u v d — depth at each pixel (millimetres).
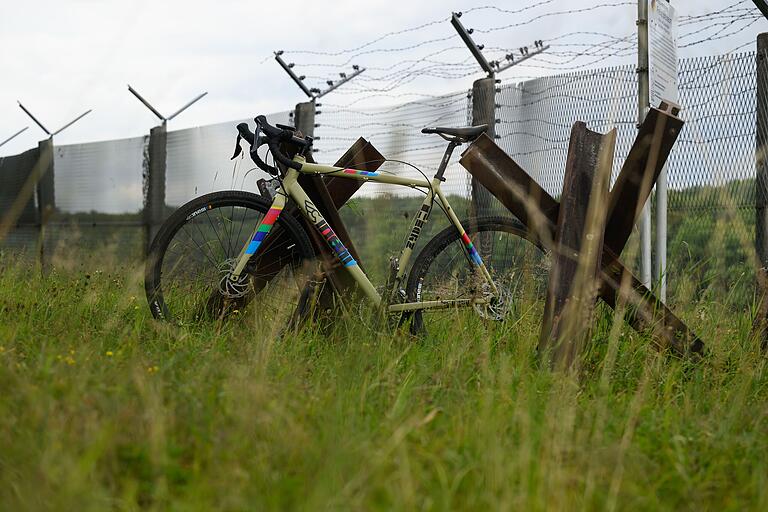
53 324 8008
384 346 7168
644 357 7379
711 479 4746
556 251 7363
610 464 4672
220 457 4367
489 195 11773
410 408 5559
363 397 5477
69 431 4559
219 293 8375
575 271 7305
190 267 8508
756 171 10141
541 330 7223
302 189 8602
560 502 4051
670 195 10805
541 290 8711
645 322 7691
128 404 4914
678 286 9422
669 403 6164
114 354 6523
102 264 12711
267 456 4457
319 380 5906
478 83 12445
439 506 4035
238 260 8352
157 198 18875
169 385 5453
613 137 7512
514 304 8570
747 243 8477
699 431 5469
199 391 5289
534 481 4285
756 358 7395
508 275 8680
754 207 10102
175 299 8414
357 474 4156
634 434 5336
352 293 8398
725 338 7918
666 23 9805
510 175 7930
